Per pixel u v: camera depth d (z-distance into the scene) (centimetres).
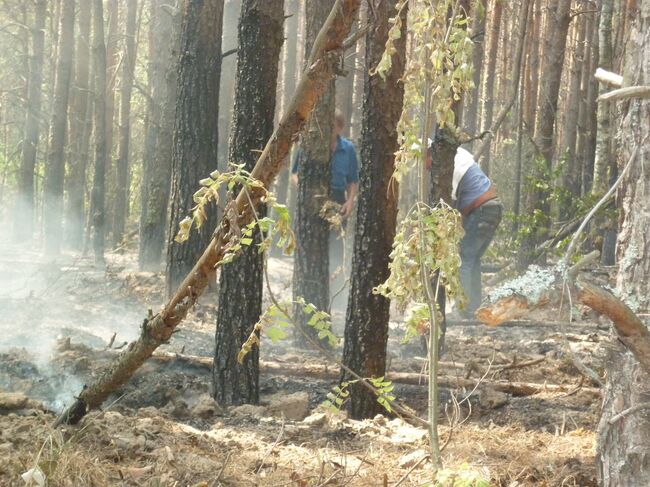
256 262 670
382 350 663
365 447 566
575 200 1578
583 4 2338
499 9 2281
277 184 2116
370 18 480
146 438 532
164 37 1877
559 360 852
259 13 654
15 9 2694
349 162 1165
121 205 2469
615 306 375
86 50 2309
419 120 397
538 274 365
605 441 434
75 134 2478
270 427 602
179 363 752
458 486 317
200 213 374
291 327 930
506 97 2772
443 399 722
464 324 1083
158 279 1332
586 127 2262
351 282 662
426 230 371
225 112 1800
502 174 2644
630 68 427
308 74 397
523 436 619
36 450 465
